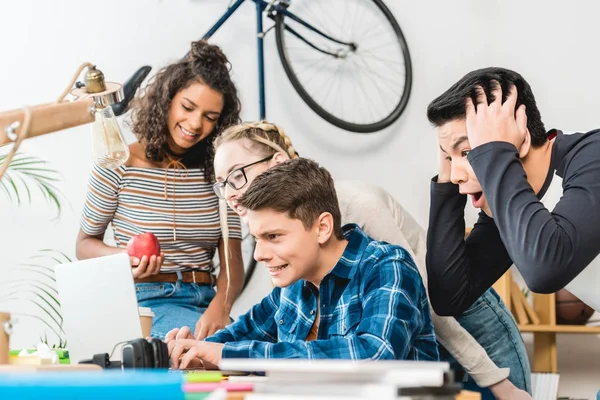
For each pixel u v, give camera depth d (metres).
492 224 1.85
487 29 3.95
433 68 3.88
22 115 1.25
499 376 1.96
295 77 3.54
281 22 3.56
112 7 3.46
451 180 1.70
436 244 1.83
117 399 0.71
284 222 1.55
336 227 1.64
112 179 2.71
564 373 3.73
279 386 0.82
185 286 2.67
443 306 1.84
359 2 3.80
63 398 0.70
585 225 1.51
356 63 3.77
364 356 1.42
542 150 1.65
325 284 1.63
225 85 2.80
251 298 3.46
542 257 1.49
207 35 3.46
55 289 3.29
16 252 3.28
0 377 0.71
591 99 3.94
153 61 3.48
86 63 1.49
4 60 3.36
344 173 3.69
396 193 3.75
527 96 1.65
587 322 3.46
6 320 1.19
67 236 3.33
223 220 2.25
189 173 2.77
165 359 1.23
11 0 3.38
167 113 2.75
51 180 3.34
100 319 1.74
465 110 1.64
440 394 0.81
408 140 3.80
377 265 1.57
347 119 3.74
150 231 2.71
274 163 2.02
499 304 2.16
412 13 3.90
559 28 3.92
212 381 1.10
